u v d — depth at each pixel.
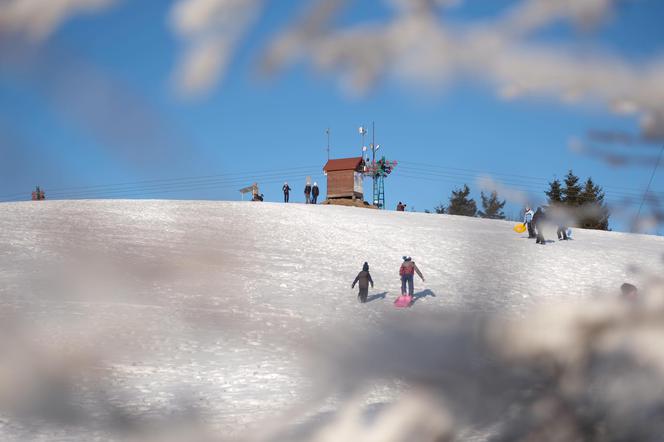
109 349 1.24
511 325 0.70
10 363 1.03
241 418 1.01
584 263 21.72
